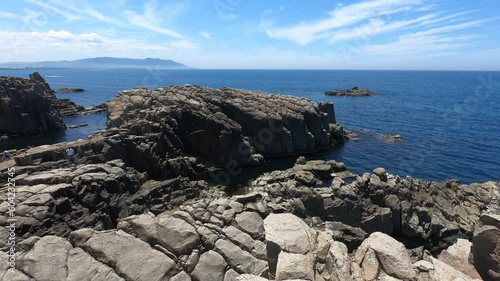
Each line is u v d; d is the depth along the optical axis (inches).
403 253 461.4
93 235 544.1
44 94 2928.2
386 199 1181.1
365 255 469.4
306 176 1589.6
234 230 617.0
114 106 2123.5
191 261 543.8
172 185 1369.3
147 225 584.7
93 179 1049.5
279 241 471.5
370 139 2623.0
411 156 2158.0
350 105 4527.6
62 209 901.8
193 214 653.9
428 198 1267.2
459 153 2188.7
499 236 502.9
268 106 2331.4
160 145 1664.6
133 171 1326.3
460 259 552.1
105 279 479.5
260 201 770.2
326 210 1097.4
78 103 4633.4
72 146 1328.7
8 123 2578.7
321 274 453.7
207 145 1894.7
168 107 1909.4
